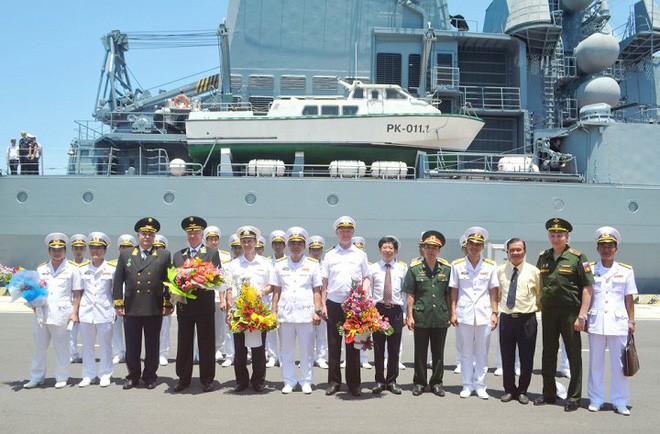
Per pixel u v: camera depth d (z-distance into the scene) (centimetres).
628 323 758
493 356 1221
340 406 766
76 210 1805
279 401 793
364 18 2206
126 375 968
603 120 1983
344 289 852
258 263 929
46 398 802
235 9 2197
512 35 2248
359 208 1784
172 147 2186
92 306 895
